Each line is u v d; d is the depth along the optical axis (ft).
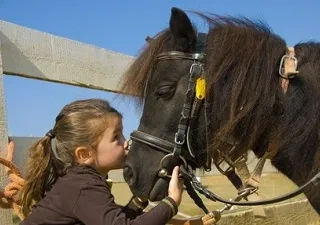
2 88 6.83
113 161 5.27
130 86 6.10
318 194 6.45
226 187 14.65
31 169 5.41
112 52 10.07
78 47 8.96
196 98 5.80
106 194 4.77
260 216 12.12
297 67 6.12
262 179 16.72
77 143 5.07
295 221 14.21
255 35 6.10
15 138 7.39
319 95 6.05
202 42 6.09
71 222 4.75
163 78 5.87
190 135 5.85
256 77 5.88
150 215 4.67
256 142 6.24
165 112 5.83
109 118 5.22
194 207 12.47
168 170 5.79
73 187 4.77
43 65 7.97
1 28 7.16
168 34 6.17
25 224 4.92
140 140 5.89
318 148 6.16
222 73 5.83
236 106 5.83
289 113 6.02
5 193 6.02
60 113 5.29
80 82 8.92
